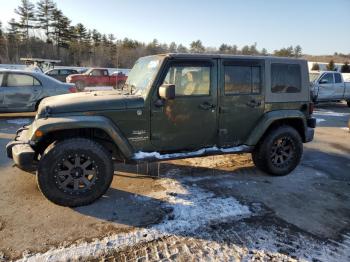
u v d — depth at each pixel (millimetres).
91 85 21156
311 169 5758
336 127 10125
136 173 5156
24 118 9703
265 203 4219
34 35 63000
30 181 4719
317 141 8086
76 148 3781
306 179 5207
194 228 3521
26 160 3678
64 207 3918
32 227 3459
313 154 6828
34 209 3857
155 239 3303
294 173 5492
